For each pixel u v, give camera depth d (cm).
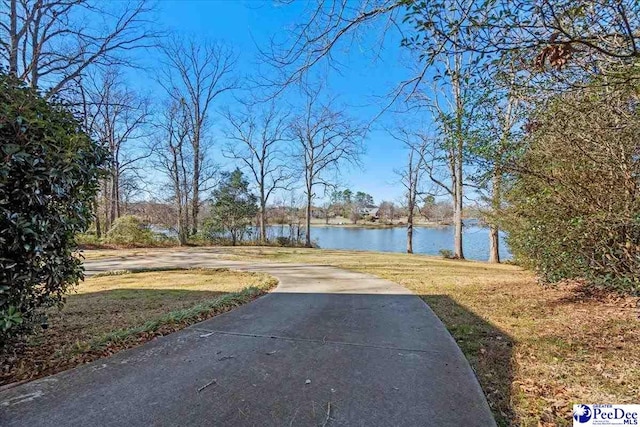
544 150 474
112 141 2152
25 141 272
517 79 321
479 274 916
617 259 458
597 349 331
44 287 319
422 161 1877
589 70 279
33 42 955
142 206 2289
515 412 230
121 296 647
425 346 347
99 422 209
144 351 327
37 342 359
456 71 279
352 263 1228
